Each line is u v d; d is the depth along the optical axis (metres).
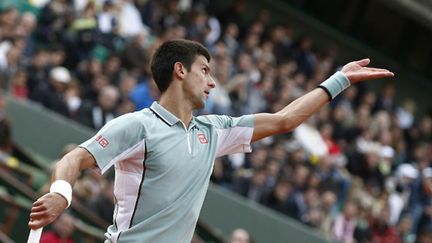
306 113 10.93
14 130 30.89
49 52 32.47
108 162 9.98
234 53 39.19
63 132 31.34
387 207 37.22
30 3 33.50
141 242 10.02
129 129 10.07
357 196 36.56
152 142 10.12
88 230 24.53
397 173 40.31
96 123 31.41
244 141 10.80
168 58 10.47
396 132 42.75
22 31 31.34
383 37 51.75
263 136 10.88
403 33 52.16
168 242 10.05
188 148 10.26
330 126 37.94
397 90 51.62
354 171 38.50
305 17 48.88
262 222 32.97
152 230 10.05
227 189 32.91
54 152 31.34
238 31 41.78
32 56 32.12
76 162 9.84
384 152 40.25
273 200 33.50
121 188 10.16
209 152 10.42
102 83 32.06
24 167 28.72
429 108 52.56
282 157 34.12
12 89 30.95
